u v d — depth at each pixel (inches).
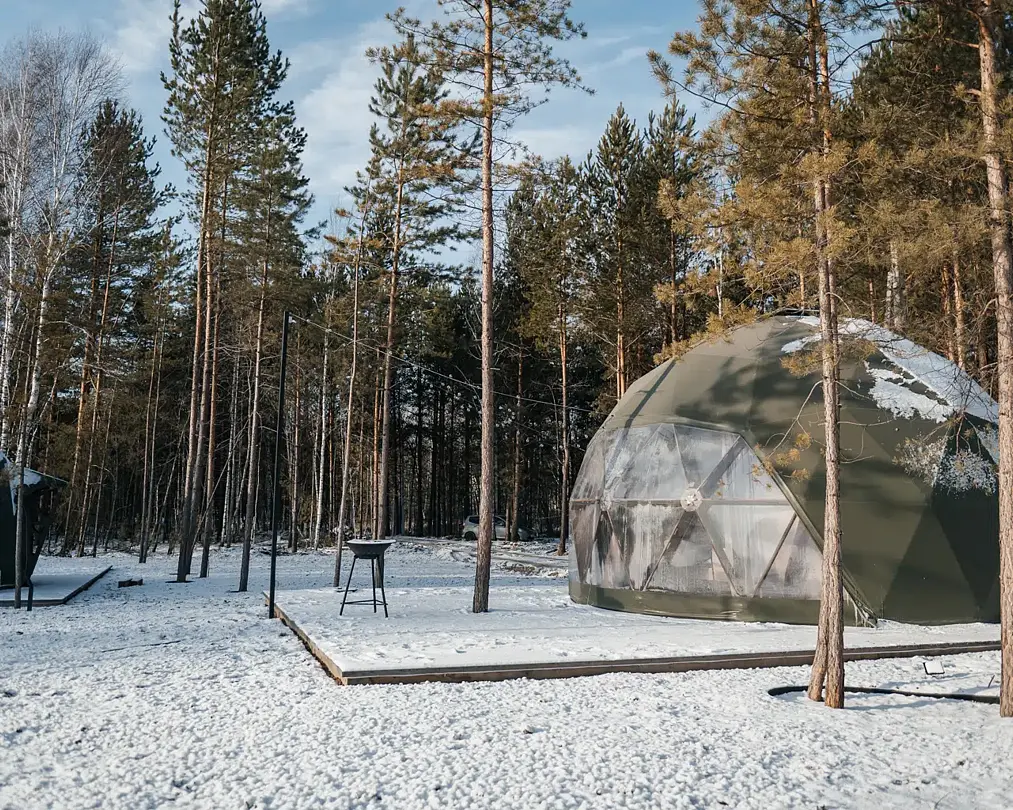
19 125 835.4
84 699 289.9
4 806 183.8
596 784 201.0
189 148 911.7
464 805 186.4
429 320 1374.3
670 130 1098.1
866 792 203.3
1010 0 299.4
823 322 315.9
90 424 1250.0
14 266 792.3
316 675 336.2
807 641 402.6
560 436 1647.4
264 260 955.3
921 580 484.1
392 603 584.4
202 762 217.2
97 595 698.2
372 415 1637.6
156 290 1342.3
